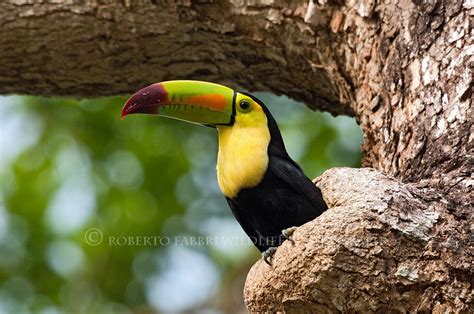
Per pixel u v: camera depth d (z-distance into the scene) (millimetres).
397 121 9945
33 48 11875
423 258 8117
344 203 8570
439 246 8109
